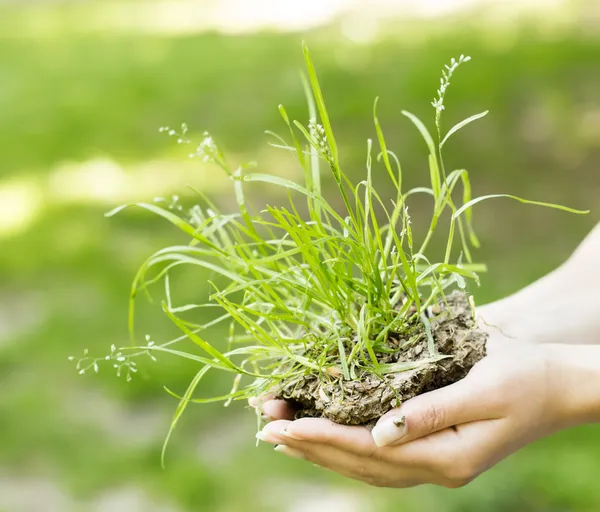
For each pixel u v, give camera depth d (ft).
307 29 17.79
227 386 5.02
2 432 4.75
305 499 4.16
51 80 14.21
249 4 22.71
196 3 23.88
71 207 8.31
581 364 2.55
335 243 2.54
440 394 2.48
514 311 2.91
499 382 2.50
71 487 4.32
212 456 4.51
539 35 14.20
